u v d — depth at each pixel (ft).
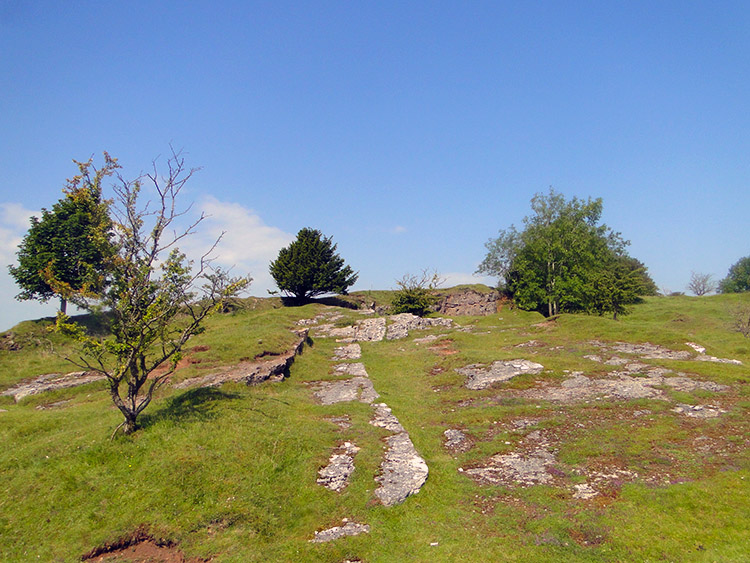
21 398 72.28
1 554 30.78
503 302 218.79
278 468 40.70
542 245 181.88
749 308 150.71
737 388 62.44
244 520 34.42
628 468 41.86
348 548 32.04
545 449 47.67
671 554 29.94
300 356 89.97
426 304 149.18
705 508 34.65
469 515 36.37
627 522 33.55
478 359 82.74
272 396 60.95
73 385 76.38
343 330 121.90
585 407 58.54
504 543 32.17
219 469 39.11
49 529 32.94
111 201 45.06
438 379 78.59
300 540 32.94
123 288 44.39
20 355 99.60
